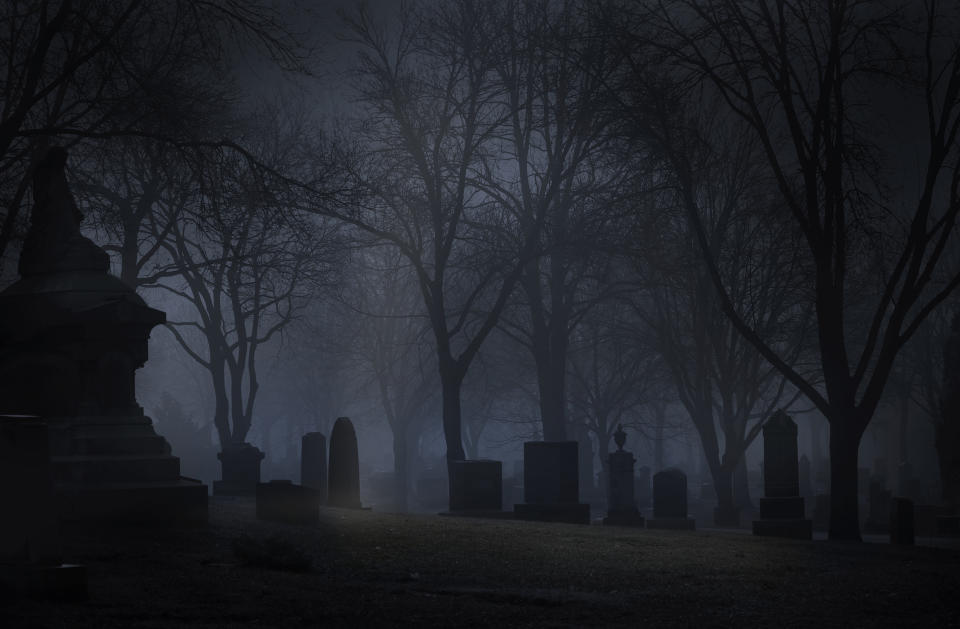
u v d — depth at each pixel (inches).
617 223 1498.5
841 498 1023.0
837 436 1031.0
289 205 982.4
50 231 690.8
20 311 671.1
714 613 448.1
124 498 614.2
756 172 1572.3
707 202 1589.6
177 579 446.6
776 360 1055.0
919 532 1411.2
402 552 601.3
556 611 433.1
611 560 613.6
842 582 573.3
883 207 1035.3
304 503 693.9
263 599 413.1
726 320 1593.3
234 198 957.2
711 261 1084.5
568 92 1393.9
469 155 1453.0
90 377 639.8
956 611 486.9
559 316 1727.4
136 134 908.0
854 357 2134.6
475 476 1163.9
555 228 1493.6
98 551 515.5
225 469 1280.8
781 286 1518.2
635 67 1105.4
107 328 642.2
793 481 1140.5
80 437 625.9
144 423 648.4
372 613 398.0
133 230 1381.6
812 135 1039.6
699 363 1592.0
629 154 1293.1
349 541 631.8
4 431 377.7
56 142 1107.3
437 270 1453.0
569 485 1154.7
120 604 378.9
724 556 668.1
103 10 930.7
